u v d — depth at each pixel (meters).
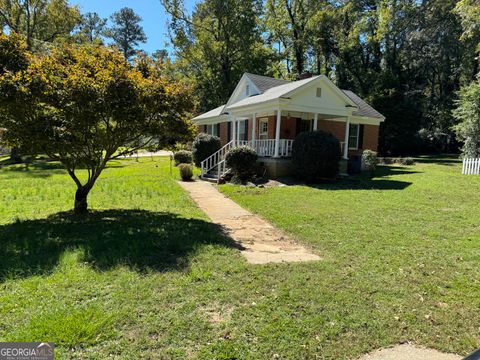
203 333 2.96
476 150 16.33
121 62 7.17
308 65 37.03
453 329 3.16
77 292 3.59
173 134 7.78
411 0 27.20
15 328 2.89
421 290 3.94
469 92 16.52
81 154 7.43
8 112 6.36
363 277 4.28
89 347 2.71
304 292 3.80
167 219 7.33
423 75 32.72
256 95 18.02
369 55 32.94
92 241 5.39
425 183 11.99
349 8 30.00
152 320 3.12
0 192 10.66
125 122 7.03
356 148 19.86
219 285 3.92
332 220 7.35
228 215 8.29
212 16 32.78
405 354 2.81
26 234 5.86
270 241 6.09
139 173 17.00
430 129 29.92
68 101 6.30
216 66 33.84
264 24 34.12
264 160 15.02
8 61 6.33
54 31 28.98
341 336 3.01
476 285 4.07
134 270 4.23
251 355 2.70
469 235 6.14
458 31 26.47
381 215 7.72
